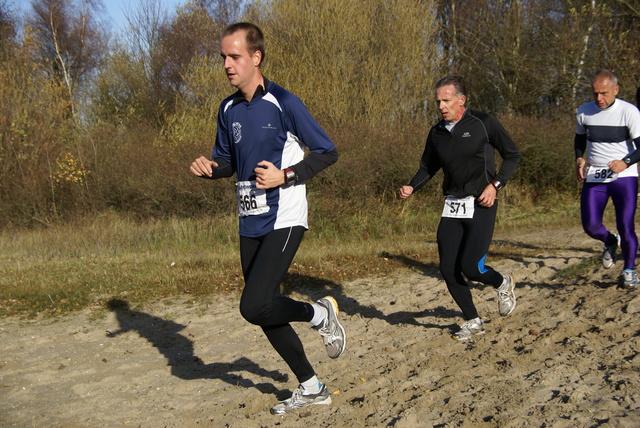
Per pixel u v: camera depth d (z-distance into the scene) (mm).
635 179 5496
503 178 4445
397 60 19000
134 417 3855
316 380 3607
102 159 15500
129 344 5625
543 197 15711
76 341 5770
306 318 3502
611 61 17484
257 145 3307
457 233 4656
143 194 14258
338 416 3408
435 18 21047
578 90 19109
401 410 3389
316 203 13352
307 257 8914
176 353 5285
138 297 7203
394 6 19109
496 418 3066
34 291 7527
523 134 15531
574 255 8008
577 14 18375
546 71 20047
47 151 15258
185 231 12430
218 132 3592
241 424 3432
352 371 4328
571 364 3760
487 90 23797
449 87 4457
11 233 14102
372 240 12023
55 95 16547
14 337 5953
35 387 4586
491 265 7746
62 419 3912
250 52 3258
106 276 8180
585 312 4980
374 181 13930
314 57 18719
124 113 23688
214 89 18406
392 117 18672
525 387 3488
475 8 23438
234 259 9039
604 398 3160
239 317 6316
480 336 4789
